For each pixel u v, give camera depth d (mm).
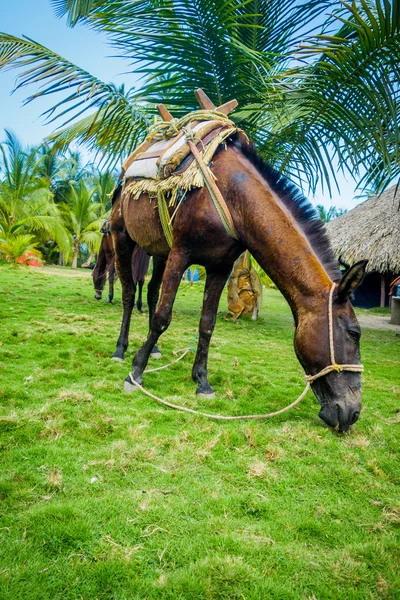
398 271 12648
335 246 14578
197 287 16516
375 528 1865
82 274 21484
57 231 24344
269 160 7383
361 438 2805
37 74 5113
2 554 1542
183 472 2221
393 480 2326
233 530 1786
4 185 24203
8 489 1930
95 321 6484
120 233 4297
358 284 2369
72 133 6910
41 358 4164
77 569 1503
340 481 2264
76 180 33969
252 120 6840
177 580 1476
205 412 3148
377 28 4035
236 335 6965
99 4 4812
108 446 2447
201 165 3014
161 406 3193
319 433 2850
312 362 2498
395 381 4691
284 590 1473
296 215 2904
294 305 2672
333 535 1806
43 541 1621
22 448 2330
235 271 8719
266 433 2787
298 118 6109
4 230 23078
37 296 9266
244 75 5695
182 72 5645
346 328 2449
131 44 5234
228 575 1508
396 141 4797
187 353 4930
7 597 1355
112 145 7012
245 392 3678
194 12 4723
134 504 1907
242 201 2914
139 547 1645
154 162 3531
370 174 6258
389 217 13789
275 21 5867
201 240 3080
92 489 2008
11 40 5461
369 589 1511
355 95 5141
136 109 6434
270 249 2768
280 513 1934
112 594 1423
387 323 12109
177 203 3178
